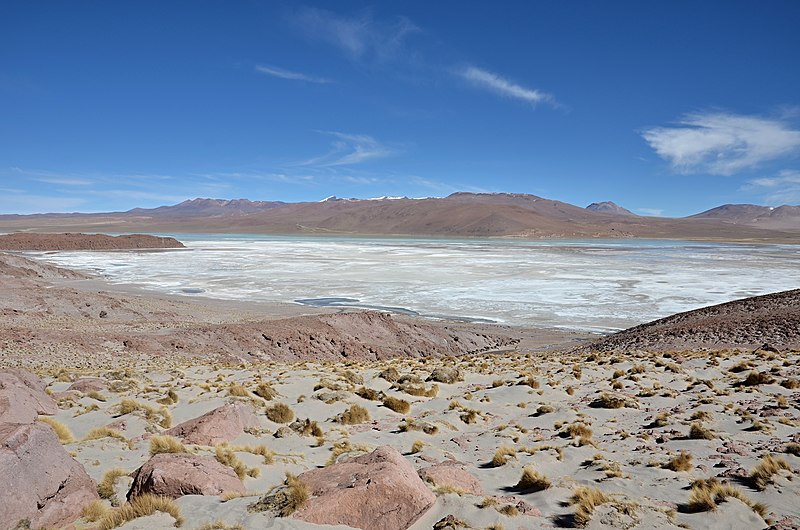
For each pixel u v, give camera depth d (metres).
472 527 5.73
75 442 8.72
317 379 17.17
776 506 6.89
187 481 6.18
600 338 33.50
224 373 18.89
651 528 6.07
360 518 5.66
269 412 12.02
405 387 16.45
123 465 7.65
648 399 15.16
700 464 8.98
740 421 11.98
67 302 38.00
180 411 12.28
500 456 9.18
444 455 9.64
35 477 5.48
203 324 36.53
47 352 23.06
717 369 19.11
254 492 6.60
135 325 33.75
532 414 13.91
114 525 5.25
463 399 15.35
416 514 5.88
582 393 16.39
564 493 7.33
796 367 18.06
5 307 34.88
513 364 22.73
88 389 14.12
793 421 11.73
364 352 31.53
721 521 6.37
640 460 9.27
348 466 6.73
